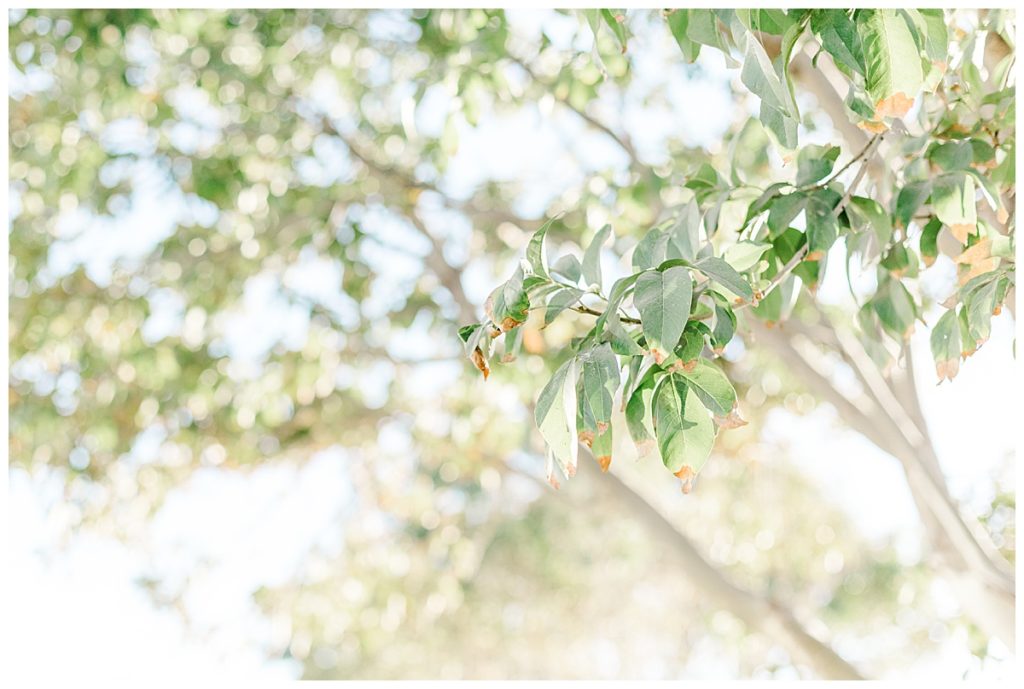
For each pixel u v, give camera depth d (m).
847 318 4.44
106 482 5.08
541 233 1.33
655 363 1.28
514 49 3.93
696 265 1.25
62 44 3.98
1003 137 1.84
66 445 4.77
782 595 8.66
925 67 1.42
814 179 1.73
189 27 4.15
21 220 4.50
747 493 7.79
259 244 4.54
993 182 1.81
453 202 4.66
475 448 5.01
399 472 6.04
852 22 1.31
